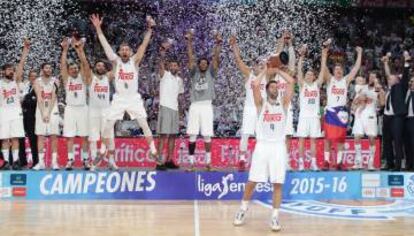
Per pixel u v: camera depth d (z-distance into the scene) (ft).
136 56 26.07
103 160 30.78
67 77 27.81
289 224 21.72
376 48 53.36
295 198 27.07
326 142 29.50
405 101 29.19
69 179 26.55
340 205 25.72
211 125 27.99
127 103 25.85
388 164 30.25
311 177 27.20
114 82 26.58
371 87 31.40
